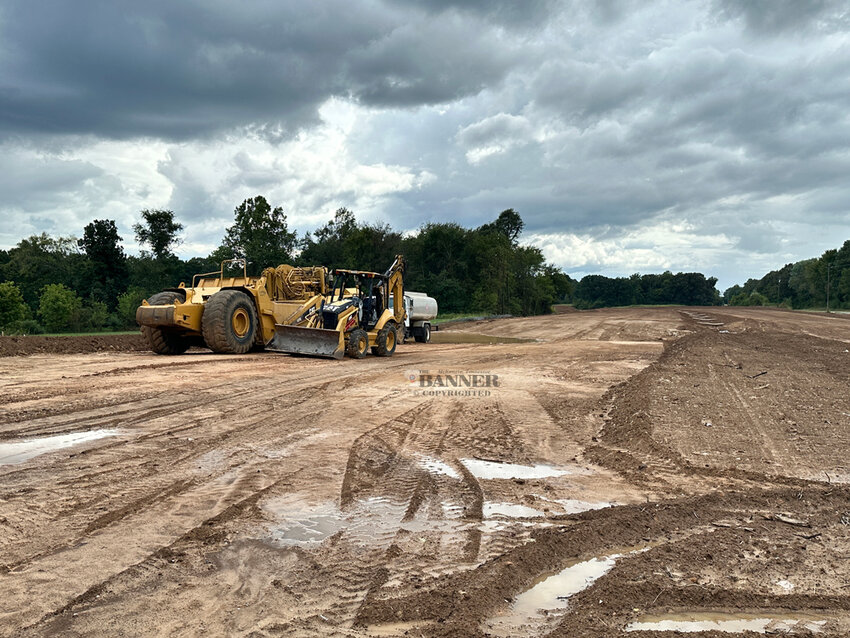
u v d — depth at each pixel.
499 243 70.19
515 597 3.80
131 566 3.98
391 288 20.77
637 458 7.00
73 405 9.17
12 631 3.16
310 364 15.22
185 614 3.38
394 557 4.25
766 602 3.73
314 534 4.64
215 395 10.41
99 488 5.53
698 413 9.12
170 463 6.39
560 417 9.44
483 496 5.68
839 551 4.52
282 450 7.07
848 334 29.03
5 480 5.68
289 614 3.41
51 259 62.38
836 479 6.29
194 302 16.98
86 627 3.22
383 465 6.62
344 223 62.97
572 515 5.20
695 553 4.43
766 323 37.06
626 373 14.61
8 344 16.91
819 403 9.99
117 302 60.22
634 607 3.63
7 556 4.08
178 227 65.94
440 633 3.26
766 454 7.14
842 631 3.43
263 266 53.69
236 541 4.45
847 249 107.94
